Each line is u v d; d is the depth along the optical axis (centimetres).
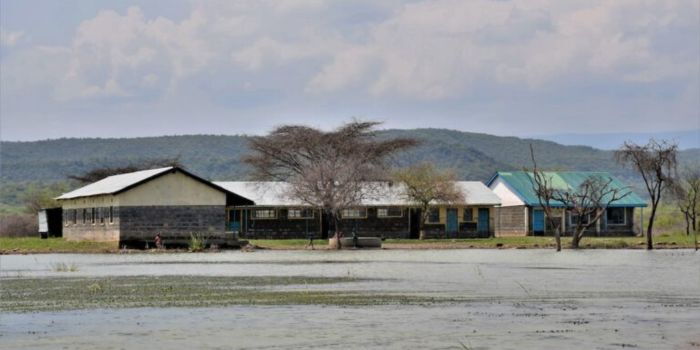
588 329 4509
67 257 12544
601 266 9781
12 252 14225
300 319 4894
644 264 10162
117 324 4731
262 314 5119
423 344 4081
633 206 19588
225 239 14862
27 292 6619
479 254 12888
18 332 4475
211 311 5281
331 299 6009
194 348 4022
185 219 14688
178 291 6662
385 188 19300
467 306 5547
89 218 15800
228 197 15162
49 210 17988
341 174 15950
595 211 16850
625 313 5166
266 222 18738
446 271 8938
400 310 5325
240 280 7769
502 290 6725
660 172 14550
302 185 16075
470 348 3984
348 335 4331
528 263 10431
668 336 4300
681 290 6725
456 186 19475
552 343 4103
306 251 14275
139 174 15712
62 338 4294
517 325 4644
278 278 8006
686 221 19925
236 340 4212
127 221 14412
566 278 7950
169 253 13512
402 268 9475
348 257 12075
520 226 19888
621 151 15075
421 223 19238
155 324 4719
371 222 19225
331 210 15762
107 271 9106
